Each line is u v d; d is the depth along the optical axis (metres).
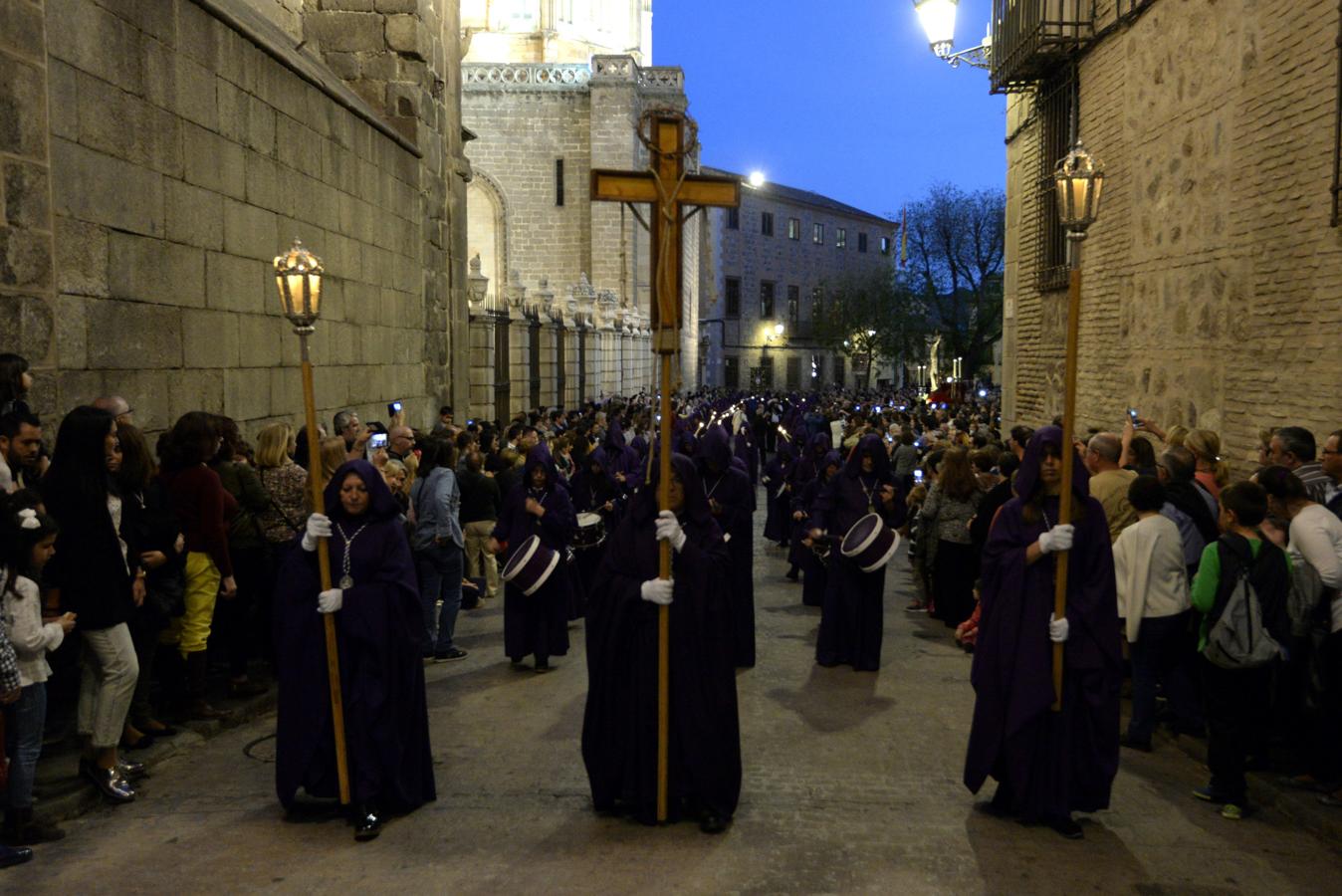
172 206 8.98
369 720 5.39
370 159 14.09
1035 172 16.84
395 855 5.05
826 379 78.06
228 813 5.61
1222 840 5.27
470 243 45.69
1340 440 6.26
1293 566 5.66
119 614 5.61
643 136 5.40
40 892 4.64
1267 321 9.17
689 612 5.50
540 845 5.17
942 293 57.25
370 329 14.11
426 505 9.33
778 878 4.78
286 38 13.12
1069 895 4.63
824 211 78.56
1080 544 5.45
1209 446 7.91
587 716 5.63
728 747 5.46
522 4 50.22
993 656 5.48
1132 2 12.49
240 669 7.77
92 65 7.81
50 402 7.23
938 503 10.64
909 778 6.23
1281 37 8.92
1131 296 12.63
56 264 7.36
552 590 9.05
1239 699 5.64
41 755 6.15
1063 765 5.33
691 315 59.81
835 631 9.15
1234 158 9.84
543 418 17.89
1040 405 16.62
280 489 7.88
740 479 9.10
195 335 9.41
